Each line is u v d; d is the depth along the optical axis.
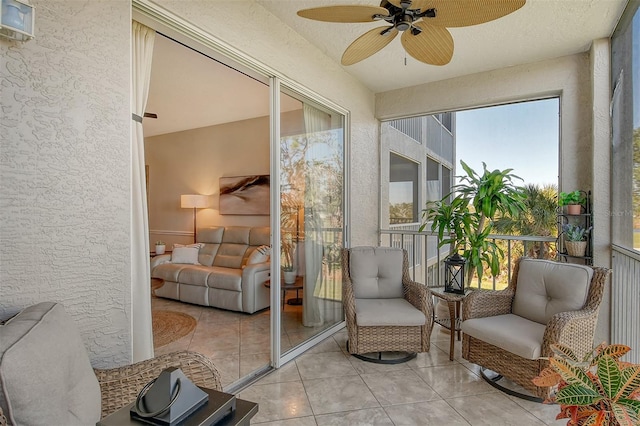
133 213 2.02
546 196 3.52
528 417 2.04
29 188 1.31
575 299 2.30
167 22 1.92
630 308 2.46
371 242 4.25
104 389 1.29
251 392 2.34
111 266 1.58
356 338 2.81
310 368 2.71
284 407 2.15
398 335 2.80
